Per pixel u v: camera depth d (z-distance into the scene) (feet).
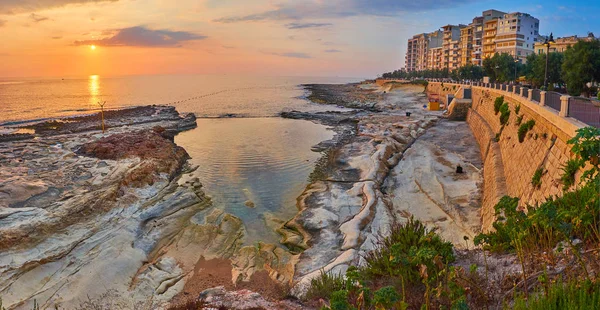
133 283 60.90
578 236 31.35
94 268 61.87
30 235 66.64
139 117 242.37
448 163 119.34
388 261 36.04
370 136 165.07
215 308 46.06
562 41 308.81
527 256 31.19
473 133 165.37
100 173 101.35
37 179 94.73
